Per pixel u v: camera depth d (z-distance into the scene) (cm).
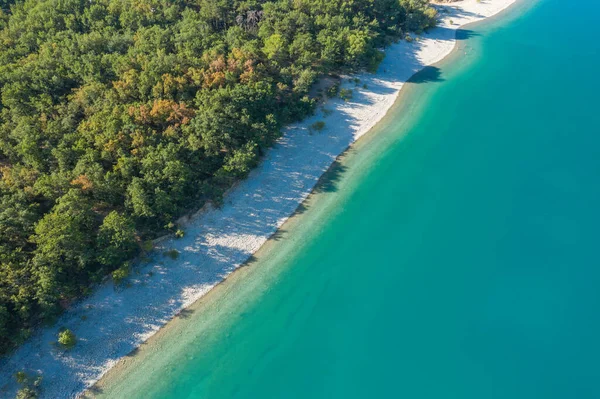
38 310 6144
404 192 8750
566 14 16038
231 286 6988
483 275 7356
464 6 16512
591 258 7656
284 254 7500
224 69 9038
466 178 9119
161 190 6956
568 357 6344
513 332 6612
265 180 8544
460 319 6756
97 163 7112
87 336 6156
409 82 11856
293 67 9925
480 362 6272
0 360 5756
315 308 6838
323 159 9225
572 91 11812
